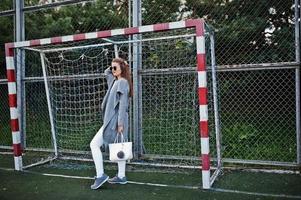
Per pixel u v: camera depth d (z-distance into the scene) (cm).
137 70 550
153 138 554
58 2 597
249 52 554
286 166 495
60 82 604
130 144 420
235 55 559
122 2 612
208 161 412
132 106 554
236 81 564
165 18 585
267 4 544
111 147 420
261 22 547
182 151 539
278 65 473
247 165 511
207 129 412
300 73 470
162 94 553
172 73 532
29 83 645
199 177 464
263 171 482
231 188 414
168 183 439
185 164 523
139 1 557
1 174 497
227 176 466
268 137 544
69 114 602
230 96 566
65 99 603
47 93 588
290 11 527
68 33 662
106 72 442
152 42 556
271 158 520
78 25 655
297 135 475
